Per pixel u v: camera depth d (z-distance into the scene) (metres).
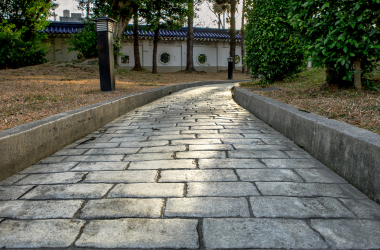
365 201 1.86
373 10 4.20
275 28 7.95
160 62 27.25
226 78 21.16
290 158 2.75
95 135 3.92
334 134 2.40
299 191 2.01
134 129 4.24
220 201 1.86
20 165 2.51
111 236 1.49
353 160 2.11
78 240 1.46
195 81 15.43
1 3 14.03
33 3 14.31
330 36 4.44
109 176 2.34
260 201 1.86
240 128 4.18
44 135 2.90
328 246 1.40
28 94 6.06
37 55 14.69
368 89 4.84
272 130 4.05
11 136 2.40
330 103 3.96
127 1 15.39
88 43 14.50
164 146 3.23
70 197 1.96
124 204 1.84
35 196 1.98
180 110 6.05
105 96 6.20
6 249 1.40
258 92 6.55
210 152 2.96
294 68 8.50
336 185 2.12
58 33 23.11
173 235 1.49
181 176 2.31
